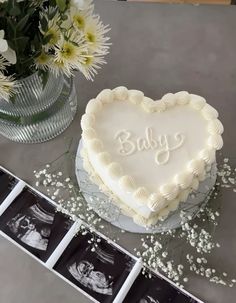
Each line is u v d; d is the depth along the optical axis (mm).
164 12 732
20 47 502
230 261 588
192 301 570
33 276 591
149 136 574
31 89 574
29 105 603
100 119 584
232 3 855
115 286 579
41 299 581
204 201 611
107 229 608
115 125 581
